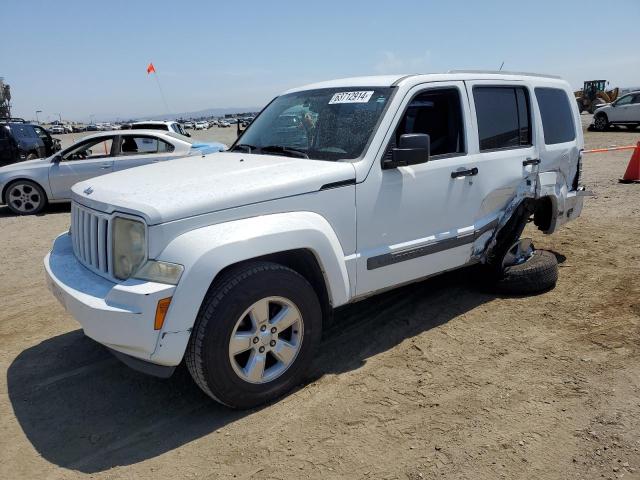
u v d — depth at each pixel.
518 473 2.62
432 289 5.17
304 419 3.12
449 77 4.20
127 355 3.11
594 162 14.38
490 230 4.56
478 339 4.11
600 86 39.41
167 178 3.45
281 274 3.16
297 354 3.34
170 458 2.83
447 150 4.21
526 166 4.75
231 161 3.93
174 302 2.80
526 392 3.33
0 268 6.48
